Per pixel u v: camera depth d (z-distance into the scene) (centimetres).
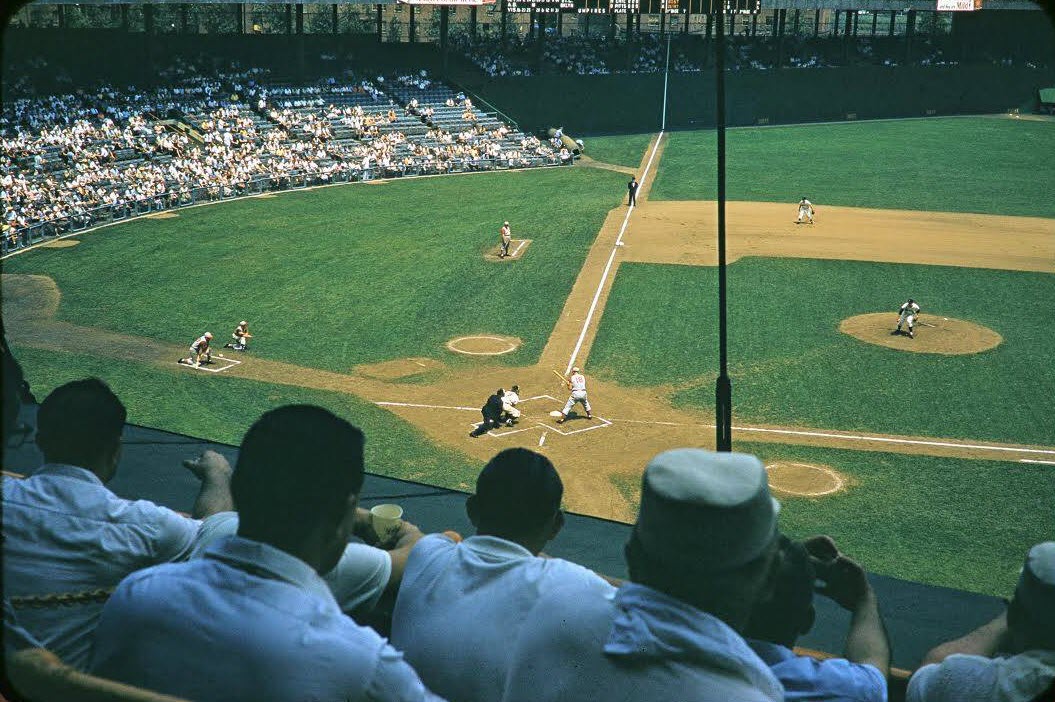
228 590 230
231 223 4909
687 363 3044
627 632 228
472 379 2906
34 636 295
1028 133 8150
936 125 8638
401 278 4003
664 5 7850
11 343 3084
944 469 2300
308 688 220
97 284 3800
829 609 388
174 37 7194
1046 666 252
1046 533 2002
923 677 273
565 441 2475
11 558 302
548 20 10519
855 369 2989
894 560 1862
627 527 445
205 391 2764
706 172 6594
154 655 226
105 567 310
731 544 213
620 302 3697
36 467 434
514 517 305
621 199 5712
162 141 5766
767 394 2789
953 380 2905
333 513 242
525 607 289
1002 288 3931
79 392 323
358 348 3170
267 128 6488
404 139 6844
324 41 7831
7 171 4841
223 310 3538
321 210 5288
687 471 218
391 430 2527
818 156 7175
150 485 452
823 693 260
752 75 8756
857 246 4603
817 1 8381
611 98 8419
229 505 373
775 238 4744
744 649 227
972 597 389
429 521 426
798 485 2200
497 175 6538
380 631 347
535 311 3581
